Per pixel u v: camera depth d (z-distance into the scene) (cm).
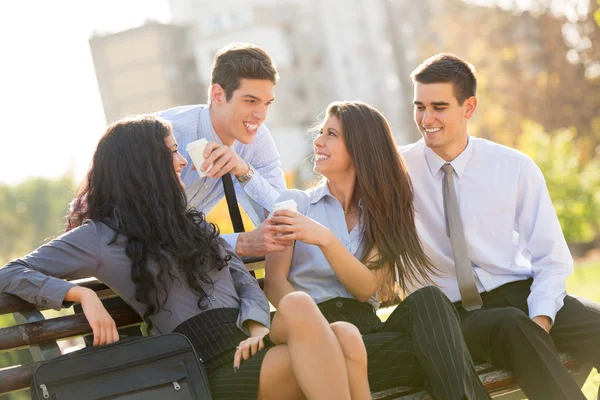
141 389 313
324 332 320
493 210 449
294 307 321
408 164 458
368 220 403
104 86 7262
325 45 7231
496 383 379
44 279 328
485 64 4016
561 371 366
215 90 480
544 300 423
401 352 358
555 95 3853
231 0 7181
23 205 5322
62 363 309
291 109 7150
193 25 7244
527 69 3953
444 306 356
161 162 357
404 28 5306
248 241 385
